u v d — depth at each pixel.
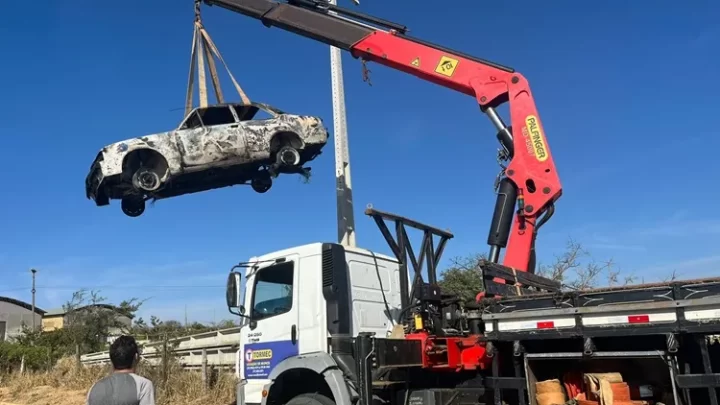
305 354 7.16
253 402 7.58
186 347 17.77
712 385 4.83
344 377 6.77
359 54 9.38
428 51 8.80
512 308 6.01
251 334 7.78
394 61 9.01
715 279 5.04
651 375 5.41
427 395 6.94
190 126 10.70
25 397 18.94
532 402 5.77
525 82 7.97
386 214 7.50
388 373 7.00
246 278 8.02
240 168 10.81
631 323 5.21
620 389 5.40
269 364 7.51
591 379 5.59
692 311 4.94
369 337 6.61
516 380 5.94
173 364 16.23
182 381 15.05
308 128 11.12
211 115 10.91
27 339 28.97
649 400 5.34
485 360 6.56
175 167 10.17
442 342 7.01
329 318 7.10
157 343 17.09
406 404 7.07
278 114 11.10
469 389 6.83
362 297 7.64
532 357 5.80
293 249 7.59
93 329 26.92
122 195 10.31
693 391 4.99
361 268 7.76
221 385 14.30
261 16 10.05
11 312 50.88
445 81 8.59
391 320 8.03
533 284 7.30
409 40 8.99
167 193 10.67
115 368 3.90
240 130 10.57
